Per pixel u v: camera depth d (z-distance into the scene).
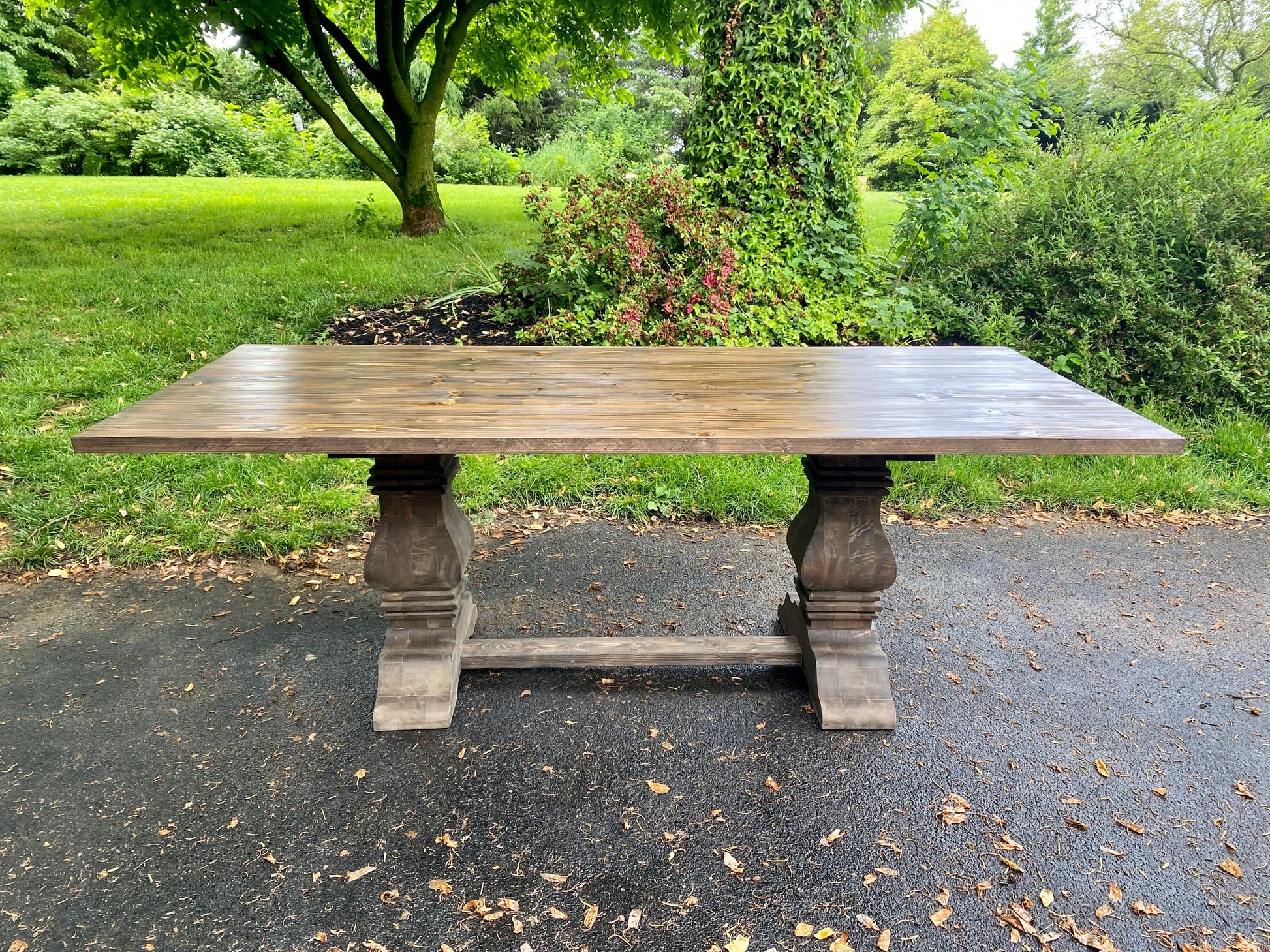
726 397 2.17
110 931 1.65
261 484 3.81
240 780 2.10
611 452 1.75
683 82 25.67
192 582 3.17
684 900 1.73
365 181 14.95
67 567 3.23
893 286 5.79
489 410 2.00
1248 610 3.04
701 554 3.50
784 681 2.56
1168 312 4.94
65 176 15.91
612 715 2.39
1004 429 1.83
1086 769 2.15
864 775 2.12
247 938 1.63
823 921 1.68
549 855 1.85
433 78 7.44
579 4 7.90
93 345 4.99
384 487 2.23
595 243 5.14
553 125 24.69
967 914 1.70
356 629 2.87
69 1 6.80
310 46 7.79
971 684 2.55
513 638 2.70
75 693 2.47
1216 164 5.29
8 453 3.84
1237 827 1.95
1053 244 5.27
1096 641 2.82
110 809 1.99
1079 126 6.21
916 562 3.44
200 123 16.94
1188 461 4.39
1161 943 1.63
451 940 1.63
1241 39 19.44
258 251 7.09
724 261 5.03
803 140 5.57
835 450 1.77
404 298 5.85
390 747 2.24
